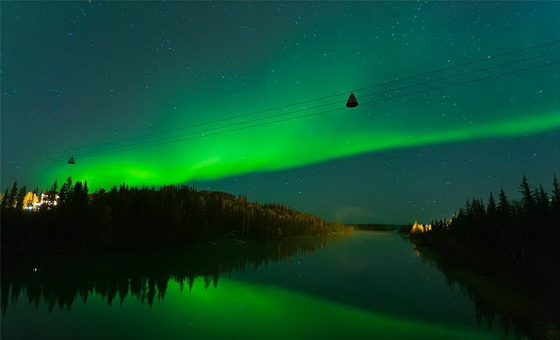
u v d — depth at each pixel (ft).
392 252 288.51
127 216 283.79
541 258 117.08
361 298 100.94
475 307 87.25
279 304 92.17
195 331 66.08
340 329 67.92
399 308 87.10
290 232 542.57
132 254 223.92
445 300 97.09
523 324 68.49
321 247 357.61
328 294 107.65
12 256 174.60
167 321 73.05
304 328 68.39
